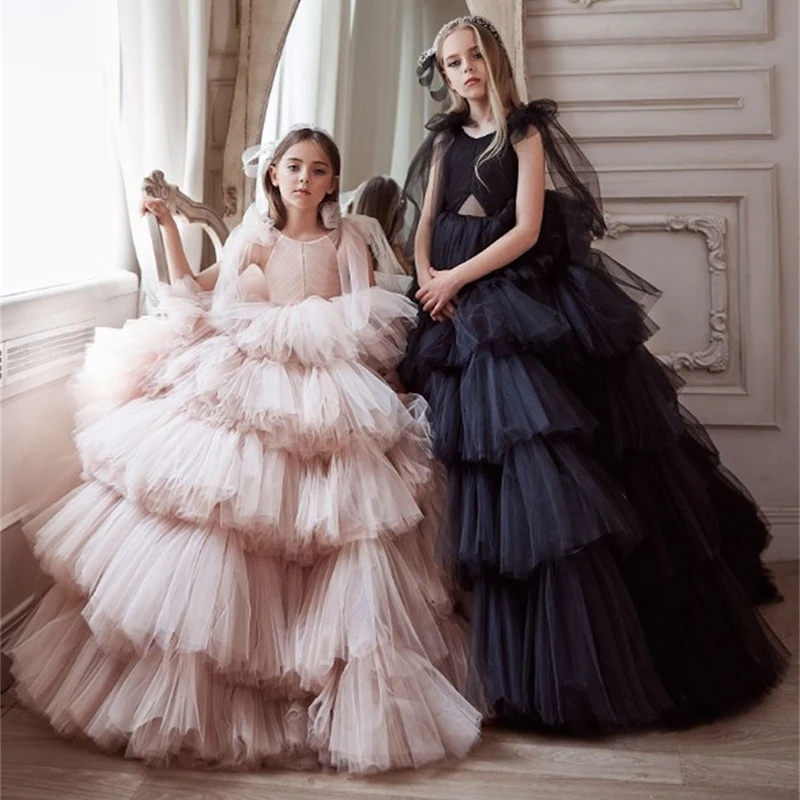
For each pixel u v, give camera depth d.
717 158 2.64
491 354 1.91
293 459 1.82
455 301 2.02
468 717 1.74
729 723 1.87
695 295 2.70
